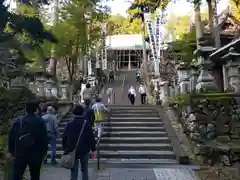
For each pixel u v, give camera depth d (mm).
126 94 29156
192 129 10094
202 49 11953
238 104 10000
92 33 20859
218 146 8984
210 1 14836
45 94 14570
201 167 8375
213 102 10195
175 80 15219
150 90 22328
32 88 13703
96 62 33562
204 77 11430
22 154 4820
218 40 14883
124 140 10797
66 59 18969
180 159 9008
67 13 16516
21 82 11047
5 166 5941
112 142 10789
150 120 12711
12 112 10453
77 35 17281
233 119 9820
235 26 21172
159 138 10906
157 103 17109
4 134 9656
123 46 47875
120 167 8391
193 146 9648
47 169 8078
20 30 3412
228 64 11414
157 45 24656
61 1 16578
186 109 11070
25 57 3701
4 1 3330
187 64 14016
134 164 8875
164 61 24953
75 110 5957
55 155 8812
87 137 5859
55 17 15273
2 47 3385
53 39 3635
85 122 5875
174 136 10945
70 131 5750
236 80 11070
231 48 11164
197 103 10320
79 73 24531
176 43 20500
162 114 13289
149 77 25734
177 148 9930
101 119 9977
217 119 10000
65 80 17891
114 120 12750
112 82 36094
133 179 7008
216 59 12367
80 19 17078
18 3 3568
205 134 9844
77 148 5691
